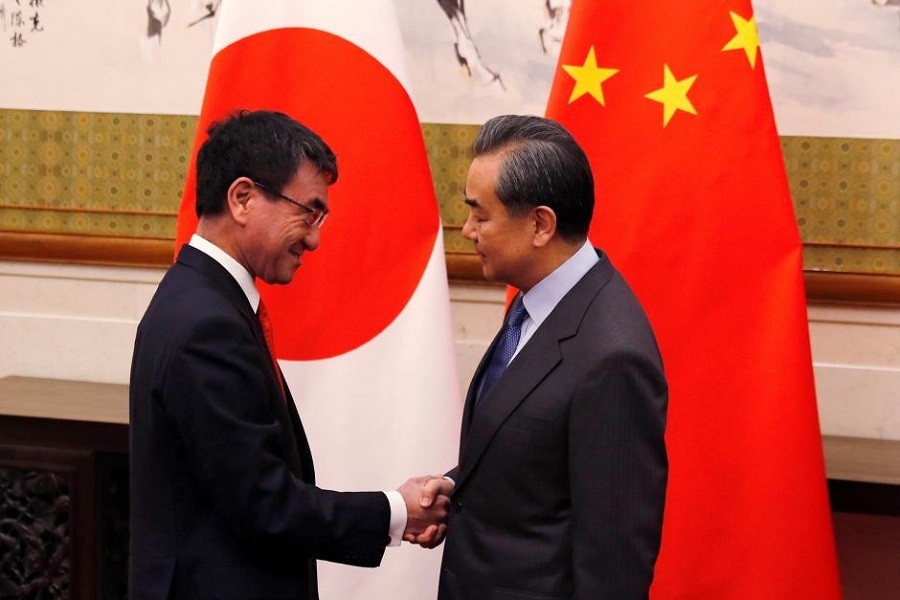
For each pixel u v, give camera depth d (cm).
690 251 250
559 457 182
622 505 174
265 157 187
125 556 332
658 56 252
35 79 350
